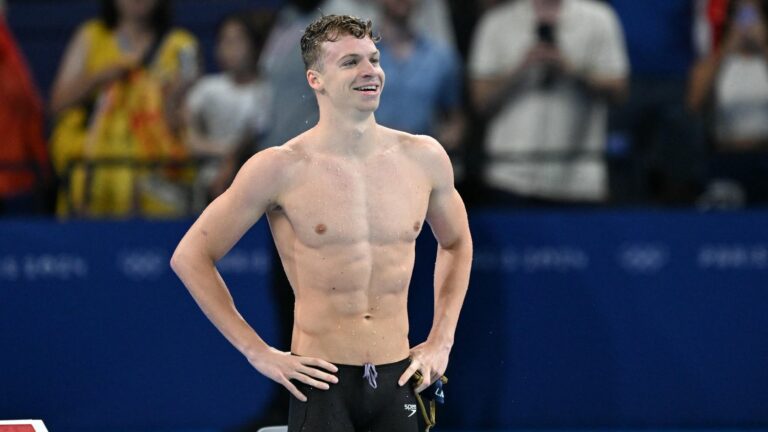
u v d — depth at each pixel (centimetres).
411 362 1551
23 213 3150
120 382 2795
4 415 2778
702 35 3153
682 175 3002
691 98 3045
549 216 2781
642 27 3269
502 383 2797
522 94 2964
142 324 2794
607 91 2973
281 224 1548
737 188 3033
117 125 3039
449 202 1623
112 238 2789
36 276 2784
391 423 1529
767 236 2756
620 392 2789
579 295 2786
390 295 1535
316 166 1526
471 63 3012
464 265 1652
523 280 2788
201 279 1537
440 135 2959
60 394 2789
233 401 2798
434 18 3038
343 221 1511
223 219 1534
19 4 3312
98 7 3319
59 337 2788
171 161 2853
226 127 3034
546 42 2972
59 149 3073
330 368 1498
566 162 2944
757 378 2773
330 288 1513
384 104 2842
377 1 2908
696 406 2781
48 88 3325
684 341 2778
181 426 2800
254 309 2775
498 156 2808
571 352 2789
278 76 2562
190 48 3067
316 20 1571
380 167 1543
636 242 2777
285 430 1772
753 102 3020
